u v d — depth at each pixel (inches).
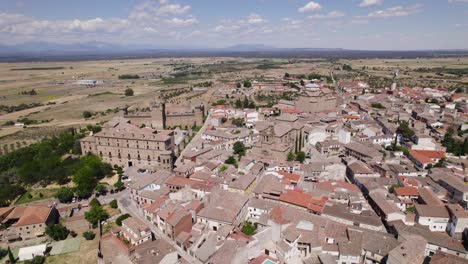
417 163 6756.9
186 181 6082.7
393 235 4313.5
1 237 5132.9
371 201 5378.9
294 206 5206.7
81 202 6210.6
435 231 4648.1
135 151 7637.8
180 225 4692.4
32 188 6850.4
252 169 6486.2
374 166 6614.2
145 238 4717.0
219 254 3853.3
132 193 6107.3
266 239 4347.9
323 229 4441.4
